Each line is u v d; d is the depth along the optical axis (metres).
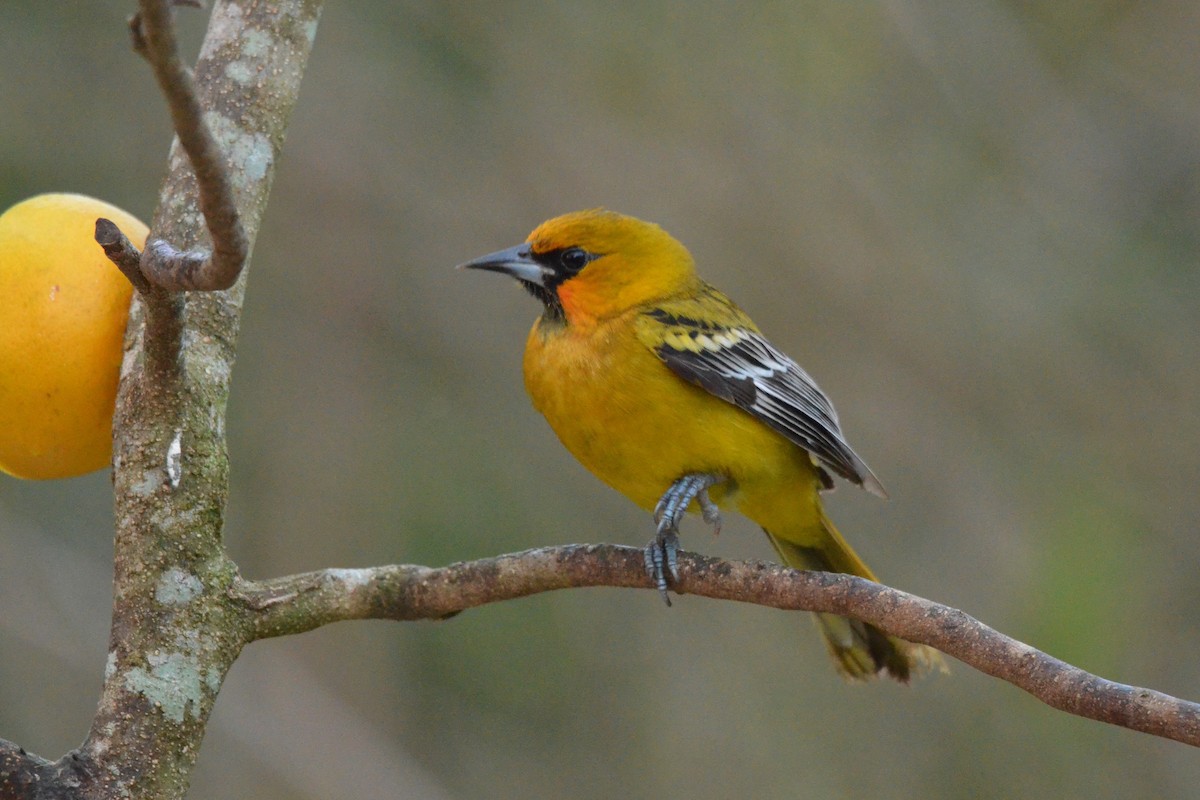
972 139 13.79
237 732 11.09
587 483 12.67
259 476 12.26
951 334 13.41
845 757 12.26
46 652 11.09
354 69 13.19
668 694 12.42
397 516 12.20
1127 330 13.41
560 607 12.42
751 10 13.60
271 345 12.76
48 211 4.79
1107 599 11.87
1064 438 13.23
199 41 12.28
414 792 11.16
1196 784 11.66
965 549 12.90
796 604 5.14
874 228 13.50
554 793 11.79
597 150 13.44
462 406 12.91
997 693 12.26
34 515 11.55
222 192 3.75
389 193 13.21
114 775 4.33
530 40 13.38
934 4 13.85
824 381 13.35
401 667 11.86
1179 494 12.92
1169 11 13.88
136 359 4.65
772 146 13.55
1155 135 13.87
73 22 12.74
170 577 4.59
